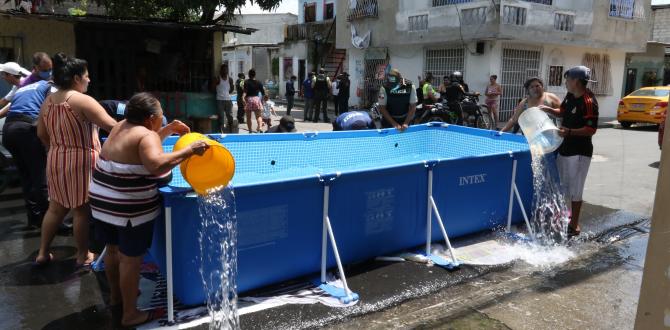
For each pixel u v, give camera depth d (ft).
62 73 12.87
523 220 18.24
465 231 16.48
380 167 13.58
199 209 10.73
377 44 68.44
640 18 64.80
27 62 28.53
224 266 11.17
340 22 76.48
